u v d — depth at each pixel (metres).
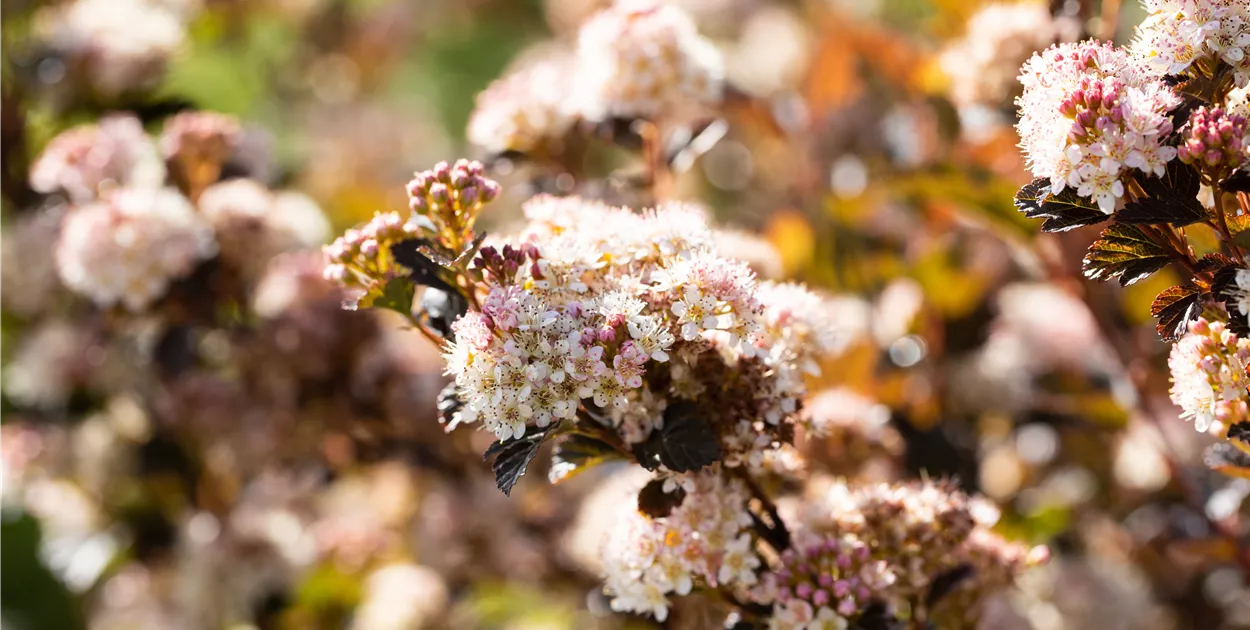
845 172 1.27
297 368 1.15
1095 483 1.15
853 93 1.33
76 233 1.10
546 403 0.81
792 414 0.86
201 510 1.28
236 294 1.15
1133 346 1.08
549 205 0.87
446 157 2.22
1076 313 1.13
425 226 0.85
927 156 1.15
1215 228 0.80
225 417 1.18
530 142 1.06
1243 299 0.79
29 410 1.32
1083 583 1.10
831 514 0.88
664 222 0.84
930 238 1.18
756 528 0.87
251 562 1.25
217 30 1.78
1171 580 1.14
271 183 1.25
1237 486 1.00
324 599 1.29
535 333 0.81
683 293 0.82
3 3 1.36
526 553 1.20
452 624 1.25
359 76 2.22
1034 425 1.13
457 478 1.23
